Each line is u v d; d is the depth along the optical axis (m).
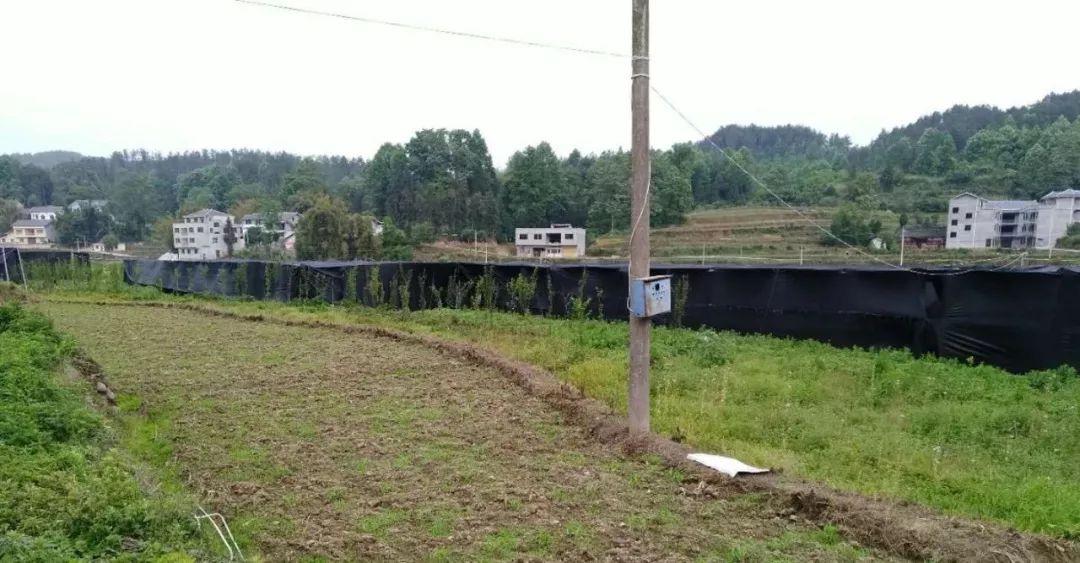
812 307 11.29
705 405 7.10
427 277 17.03
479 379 8.77
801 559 3.85
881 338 10.47
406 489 5.06
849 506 4.40
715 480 5.03
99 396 7.48
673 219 52.72
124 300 18.48
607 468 5.47
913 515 4.32
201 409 7.38
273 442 6.23
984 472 5.31
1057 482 5.05
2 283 18.75
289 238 58.53
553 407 7.36
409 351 10.85
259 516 4.58
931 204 52.06
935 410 6.84
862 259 29.69
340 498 4.89
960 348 9.60
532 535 4.22
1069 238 40.22
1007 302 9.27
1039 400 7.31
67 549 3.13
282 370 9.39
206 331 13.08
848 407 7.26
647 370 5.97
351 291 16.30
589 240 56.59
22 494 3.69
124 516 3.62
